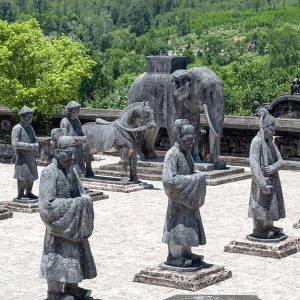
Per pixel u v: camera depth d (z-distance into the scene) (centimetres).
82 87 6344
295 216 2267
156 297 1505
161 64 3008
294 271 1694
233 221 2192
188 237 1577
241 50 18212
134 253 1839
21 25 3728
